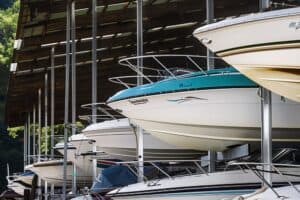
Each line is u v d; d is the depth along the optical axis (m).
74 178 18.53
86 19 19.09
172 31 20.41
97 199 14.70
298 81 9.50
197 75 11.61
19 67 22.94
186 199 12.22
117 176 14.75
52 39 20.05
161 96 11.80
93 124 15.93
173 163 14.73
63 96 26.83
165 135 12.41
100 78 24.25
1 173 56.44
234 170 11.77
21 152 57.06
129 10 18.81
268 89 9.97
